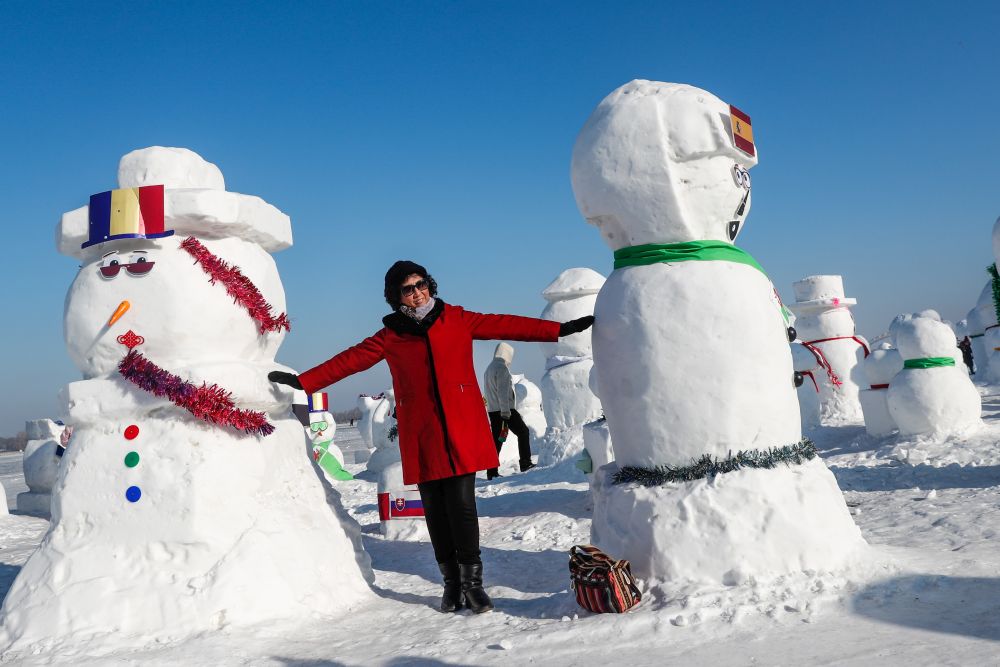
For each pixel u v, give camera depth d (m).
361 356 4.73
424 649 3.80
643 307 4.52
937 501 6.45
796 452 4.48
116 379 4.80
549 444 12.30
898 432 11.37
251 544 4.56
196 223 4.93
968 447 9.41
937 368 10.29
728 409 4.35
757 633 3.45
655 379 4.45
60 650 4.03
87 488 4.70
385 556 6.59
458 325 4.71
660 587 4.13
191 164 5.24
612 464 4.92
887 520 6.02
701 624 3.63
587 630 3.75
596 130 4.77
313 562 4.83
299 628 4.32
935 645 3.09
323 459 15.05
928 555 4.44
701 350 4.38
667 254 4.58
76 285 5.00
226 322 4.92
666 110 4.59
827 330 15.88
